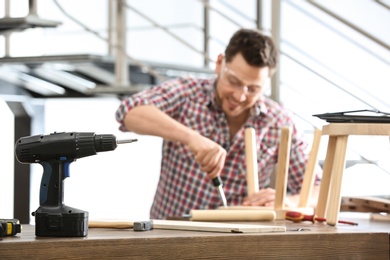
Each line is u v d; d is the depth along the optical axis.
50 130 6.08
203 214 2.22
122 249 1.47
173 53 5.75
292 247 1.68
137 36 5.88
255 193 2.60
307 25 4.78
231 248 1.60
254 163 2.67
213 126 3.07
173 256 1.53
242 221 2.24
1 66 4.90
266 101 3.13
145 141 6.12
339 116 2.01
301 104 4.49
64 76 5.36
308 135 3.83
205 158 2.59
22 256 1.37
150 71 4.39
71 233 1.52
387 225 2.09
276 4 3.46
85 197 6.17
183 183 3.07
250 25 5.32
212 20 5.52
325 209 2.25
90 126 6.13
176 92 3.05
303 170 3.07
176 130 2.74
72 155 1.57
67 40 5.61
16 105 5.65
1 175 6.05
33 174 5.61
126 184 6.16
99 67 5.04
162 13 5.79
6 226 1.53
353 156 3.69
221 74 2.93
